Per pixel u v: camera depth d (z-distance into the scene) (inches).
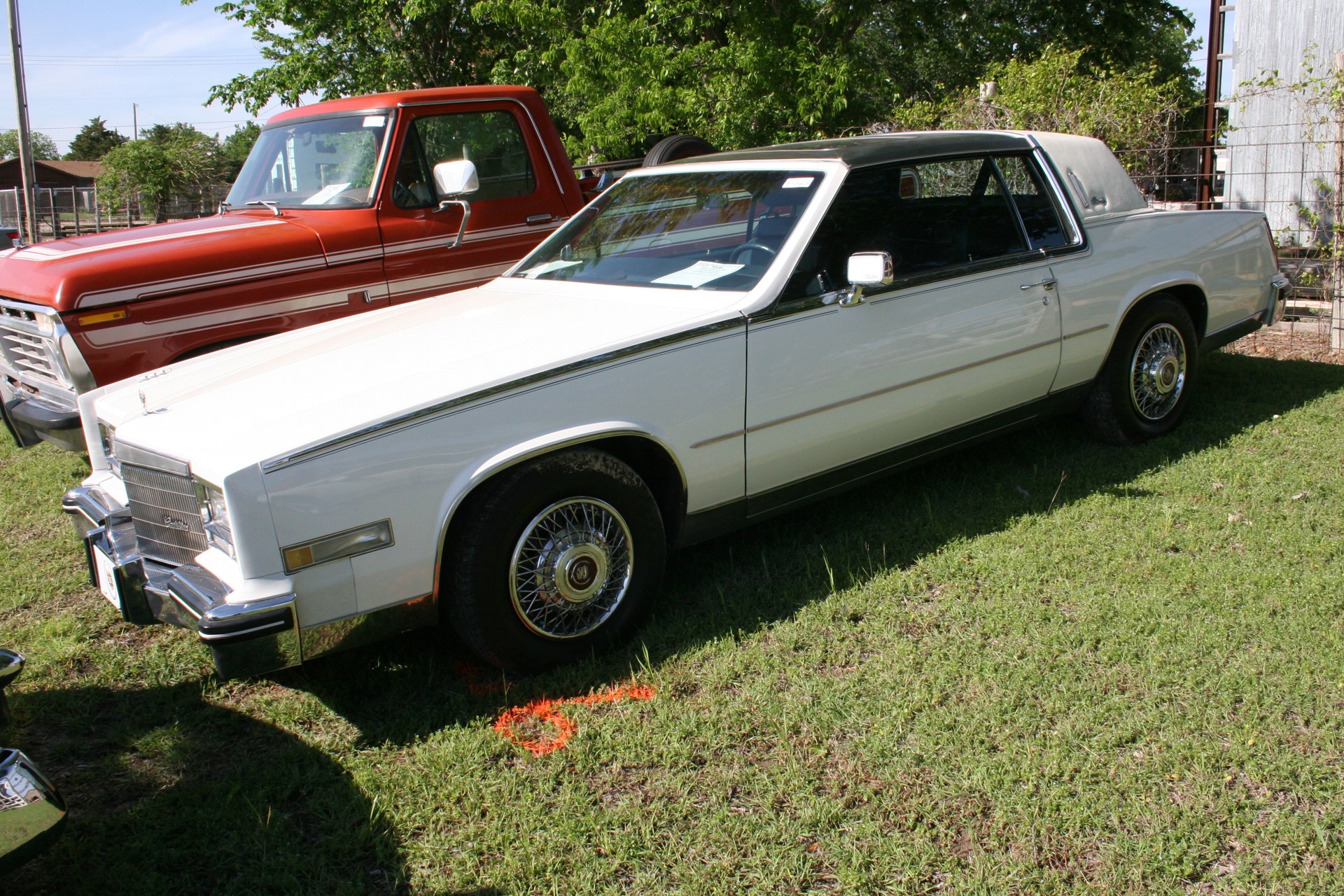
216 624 111.6
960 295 172.6
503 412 128.1
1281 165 399.2
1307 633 131.8
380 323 163.0
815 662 134.6
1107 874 94.7
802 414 155.3
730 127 522.3
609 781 113.5
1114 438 210.4
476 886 99.1
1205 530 165.6
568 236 191.6
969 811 104.9
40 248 215.9
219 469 113.8
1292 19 390.3
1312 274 337.1
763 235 160.7
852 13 608.4
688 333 142.2
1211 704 119.1
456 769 116.5
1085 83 393.1
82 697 138.6
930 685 127.3
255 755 124.2
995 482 195.3
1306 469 189.2
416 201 232.7
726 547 176.1
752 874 98.1
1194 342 216.7
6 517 210.7
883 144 175.6
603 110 552.4
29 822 82.1
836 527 179.6
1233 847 98.1
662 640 144.0
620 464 138.7
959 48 836.6
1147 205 217.9
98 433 155.6
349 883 99.7
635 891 97.2
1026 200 189.8
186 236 210.7
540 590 133.6
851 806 107.1
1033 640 135.6
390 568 122.6
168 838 108.4
